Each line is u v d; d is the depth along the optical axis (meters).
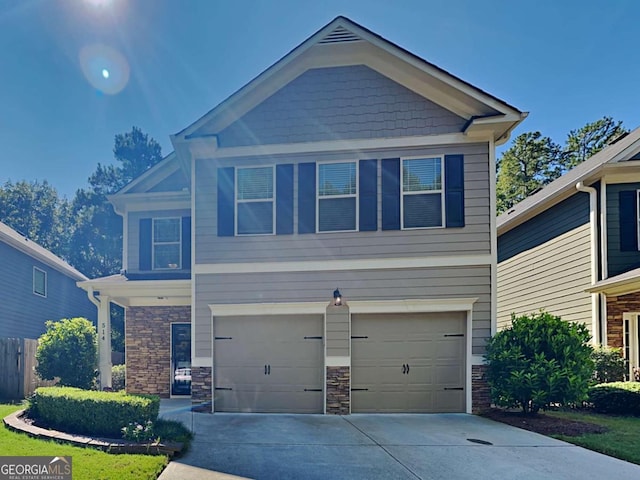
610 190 12.15
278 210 10.32
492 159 9.95
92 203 35.31
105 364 11.35
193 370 10.05
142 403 6.56
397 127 10.21
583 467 5.88
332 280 10.02
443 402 9.68
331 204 10.23
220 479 5.24
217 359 10.13
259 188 10.50
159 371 12.41
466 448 6.72
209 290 10.28
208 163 10.69
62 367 10.77
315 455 6.29
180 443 6.33
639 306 11.62
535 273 15.31
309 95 10.52
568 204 13.56
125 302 12.58
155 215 13.17
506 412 9.31
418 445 6.88
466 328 9.78
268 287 10.14
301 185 10.33
